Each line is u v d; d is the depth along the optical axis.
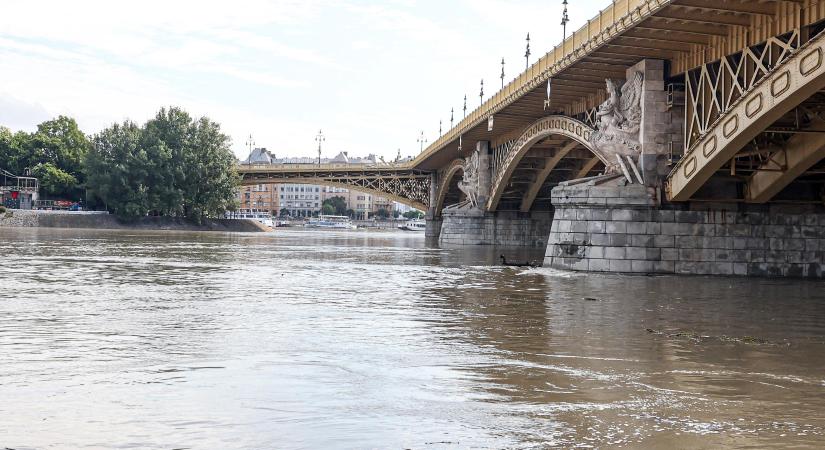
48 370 12.25
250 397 10.62
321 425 9.25
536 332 17.55
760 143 35.56
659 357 14.37
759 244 39.16
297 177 140.25
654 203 39.47
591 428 9.21
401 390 11.19
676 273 39.22
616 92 42.56
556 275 37.47
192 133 136.50
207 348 14.52
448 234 84.50
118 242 71.00
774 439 8.79
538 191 79.69
